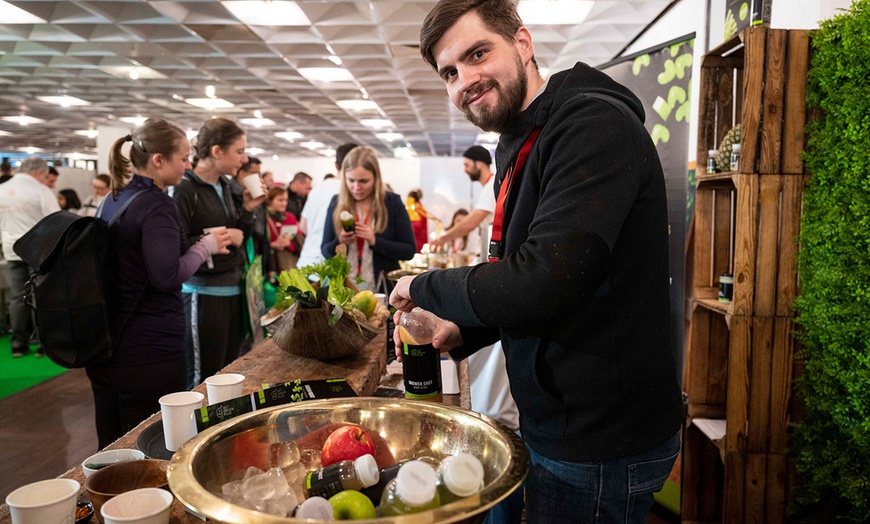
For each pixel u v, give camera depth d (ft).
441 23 3.73
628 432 3.51
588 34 19.36
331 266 6.46
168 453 3.77
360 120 41.27
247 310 10.90
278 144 55.77
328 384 3.74
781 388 6.94
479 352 8.55
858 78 5.72
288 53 22.94
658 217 3.55
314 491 2.55
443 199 47.44
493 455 2.70
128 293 7.07
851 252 5.79
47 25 19.70
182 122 41.63
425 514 1.98
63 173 33.53
